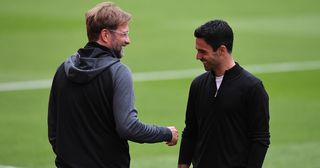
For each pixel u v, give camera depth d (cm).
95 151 1438
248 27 5888
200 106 1504
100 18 1434
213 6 6681
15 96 3750
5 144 2923
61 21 6031
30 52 4988
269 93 3862
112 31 1439
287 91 3903
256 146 1458
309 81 4128
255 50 5097
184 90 3934
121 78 1418
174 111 3491
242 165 1477
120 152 1457
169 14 6369
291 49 5100
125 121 1402
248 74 1473
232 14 6406
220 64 1470
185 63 4681
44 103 3609
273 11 6531
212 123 1484
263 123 1458
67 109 1457
